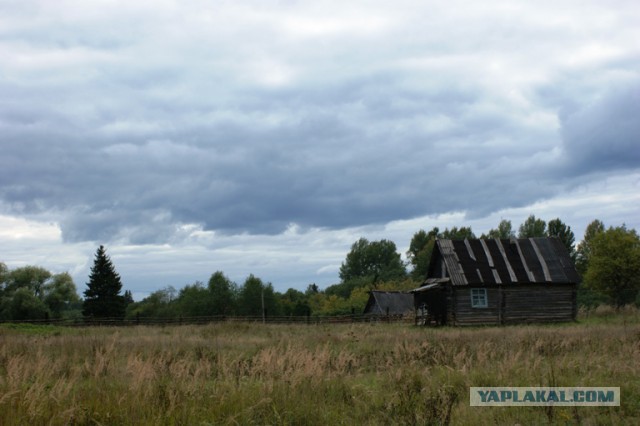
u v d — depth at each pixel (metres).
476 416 9.50
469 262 41.78
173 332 33.25
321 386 11.60
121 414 9.39
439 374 13.14
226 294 67.88
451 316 40.19
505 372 12.98
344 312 70.62
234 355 17.88
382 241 125.06
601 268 49.19
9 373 11.25
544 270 42.00
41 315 77.19
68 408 9.45
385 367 15.24
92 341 21.52
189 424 9.05
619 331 23.28
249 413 9.59
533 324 39.19
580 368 13.66
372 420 9.62
